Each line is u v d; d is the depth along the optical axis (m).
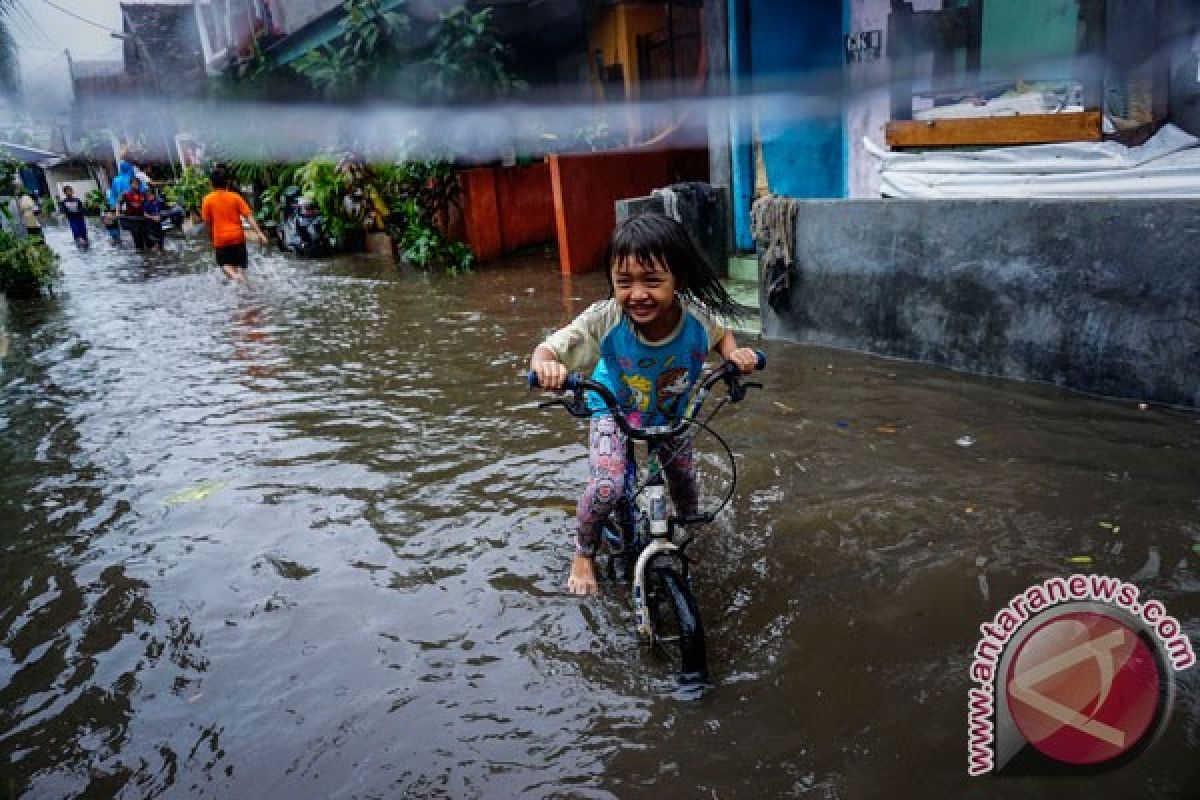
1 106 13.08
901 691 2.82
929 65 6.37
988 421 4.91
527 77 13.34
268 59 16.17
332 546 4.08
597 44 12.55
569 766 2.59
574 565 3.56
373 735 2.79
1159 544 3.52
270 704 2.98
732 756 2.58
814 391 5.63
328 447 5.36
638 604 3.11
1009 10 6.79
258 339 8.61
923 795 2.39
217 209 12.15
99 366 7.96
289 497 4.65
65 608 3.70
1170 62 5.38
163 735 2.87
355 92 12.55
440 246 12.18
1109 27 5.32
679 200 8.38
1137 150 5.20
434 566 3.83
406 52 12.56
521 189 12.55
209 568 3.95
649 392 3.27
